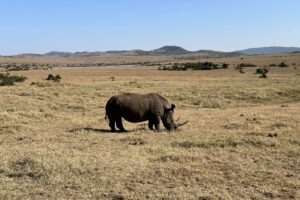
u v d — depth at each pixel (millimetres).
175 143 15344
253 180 10992
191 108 29922
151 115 18609
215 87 40094
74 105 28953
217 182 10859
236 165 12258
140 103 18438
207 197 9703
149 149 14328
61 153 13719
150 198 9727
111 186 10562
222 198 9656
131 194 9992
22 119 22281
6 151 14281
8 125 20250
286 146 14492
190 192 10086
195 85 42594
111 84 43594
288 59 135750
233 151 14008
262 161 12781
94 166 12078
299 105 28234
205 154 13484
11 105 28172
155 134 17484
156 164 12383
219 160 12742
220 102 32219
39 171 11633
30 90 35781
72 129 19469
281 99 34688
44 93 34000
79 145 15297
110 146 15055
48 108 27828
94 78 60125
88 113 26109
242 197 9797
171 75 68812
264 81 48062
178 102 32344
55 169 11789
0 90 35781
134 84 43844
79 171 11680
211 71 79875
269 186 10523
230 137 15859
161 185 10625
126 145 15250
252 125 18609
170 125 18844
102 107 28953
